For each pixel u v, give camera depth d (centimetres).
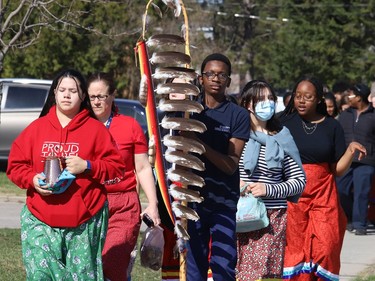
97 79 1245
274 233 1286
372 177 2427
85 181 1066
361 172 2388
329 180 1467
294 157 1305
